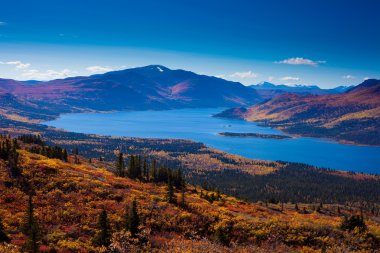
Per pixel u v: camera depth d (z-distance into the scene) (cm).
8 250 3023
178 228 4769
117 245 3538
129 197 5888
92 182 6444
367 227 5384
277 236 4584
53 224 4297
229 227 4831
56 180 6081
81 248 3516
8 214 4275
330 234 4775
